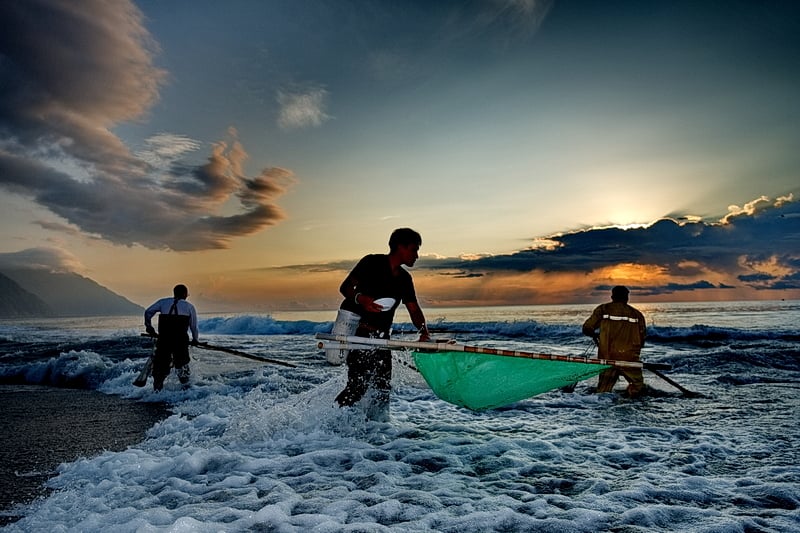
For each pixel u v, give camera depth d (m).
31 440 5.29
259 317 27.23
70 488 3.70
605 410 6.07
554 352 11.94
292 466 3.94
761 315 25.88
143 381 8.25
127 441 5.18
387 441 4.62
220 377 9.11
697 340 13.84
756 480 3.47
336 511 2.99
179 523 2.68
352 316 4.96
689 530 2.67
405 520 2.86
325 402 5.26
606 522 2.80
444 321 20.61
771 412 5.75
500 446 4.41
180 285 8.48
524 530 2.72
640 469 3.81
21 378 10.52
